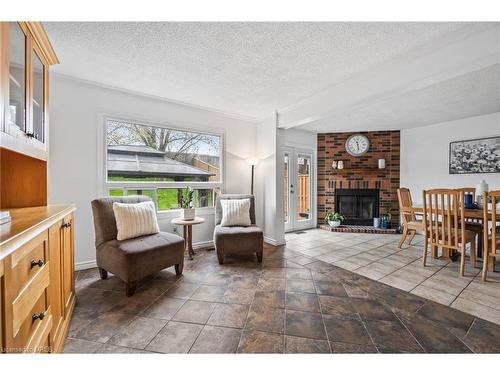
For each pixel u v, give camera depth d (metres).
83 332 1.59
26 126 1.43
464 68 1.85
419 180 4.78
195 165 3.77
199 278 2.51
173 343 1.49
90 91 2.80
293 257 3.24
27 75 1.44
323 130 5.22
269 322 1.72
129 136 3.18
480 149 4.02
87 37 1.89
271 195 3.98
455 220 2.62
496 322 1.72
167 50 2.07
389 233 4.74
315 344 1.48
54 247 1.34
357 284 2.37
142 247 2.23
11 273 0.79
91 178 2.81
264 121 4.13
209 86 2.84
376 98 2.48
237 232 2.96
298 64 2.29
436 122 4.46
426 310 1.88
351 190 5.30
